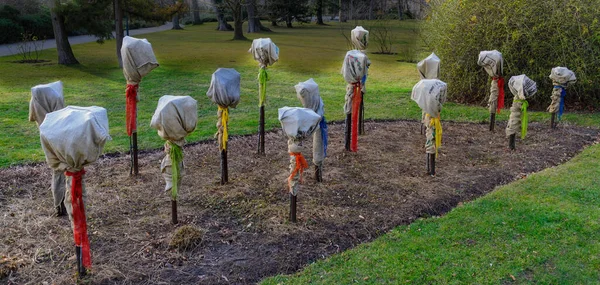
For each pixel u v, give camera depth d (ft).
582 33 32.68
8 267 12.51
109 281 12.11
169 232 14.76
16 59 60.85
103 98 36.68
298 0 139.85
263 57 21.90
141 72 18.51
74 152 10.55
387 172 20.61
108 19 57.16
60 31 55.31
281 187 18.57
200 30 134.72
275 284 12.08
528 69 34.53
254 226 15.30
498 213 16.12
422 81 19.40
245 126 27.99
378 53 74.33
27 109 32.22
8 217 15.64
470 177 20.13
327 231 15.02
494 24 34.91
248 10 123.65
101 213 15.96
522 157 22.89
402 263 13.05
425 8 54.49
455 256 13.38
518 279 12.33
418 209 16.87
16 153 22.35
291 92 40.47
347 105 22.76
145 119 29.76
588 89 33.32
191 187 18.40
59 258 13.17
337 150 23.61
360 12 124.77
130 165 20.94
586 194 17.53
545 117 31.12
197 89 41.04
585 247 13.82
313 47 83.71
